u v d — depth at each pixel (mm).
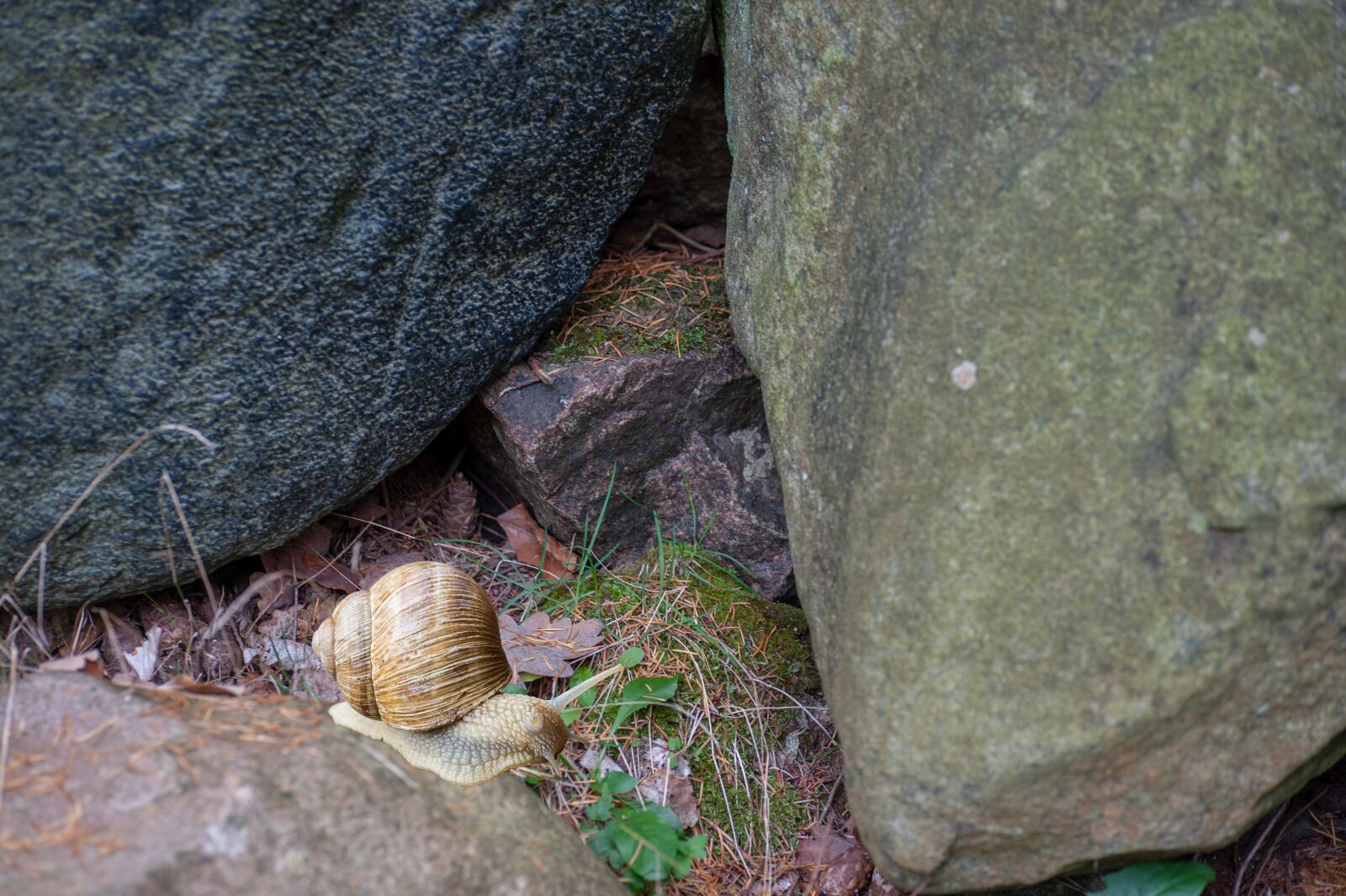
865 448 366
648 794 411
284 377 412
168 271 390
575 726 422
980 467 345
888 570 353
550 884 358
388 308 419
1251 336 333
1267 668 335
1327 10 349
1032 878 352
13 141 369
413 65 395
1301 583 333
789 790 420
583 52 413
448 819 361
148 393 399
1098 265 342
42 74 366
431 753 393
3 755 347
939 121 367
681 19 419
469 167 413
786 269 404
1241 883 398
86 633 427
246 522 424
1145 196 341
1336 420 331
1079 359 341
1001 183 353
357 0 384
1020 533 341
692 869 400
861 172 386
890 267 371
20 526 400
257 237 396
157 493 409
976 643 341
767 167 413
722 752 422
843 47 388
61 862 331
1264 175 338
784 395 403
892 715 347
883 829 349
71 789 345
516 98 410
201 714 366
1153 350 337
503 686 413
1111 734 335
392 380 428
